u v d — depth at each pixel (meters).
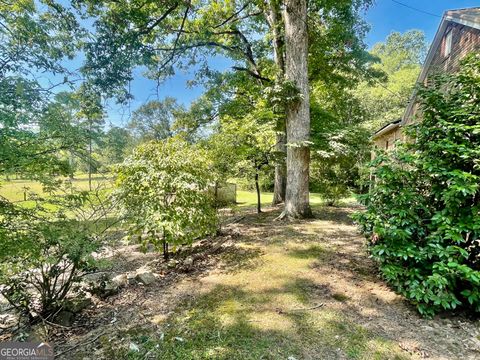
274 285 3.23
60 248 2.52
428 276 2.59
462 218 2.62
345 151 6.72
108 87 4.41
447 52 7.12
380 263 3.18
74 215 2.65
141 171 4.23
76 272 2.91
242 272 3.65
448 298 2.43
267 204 10.26
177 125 9.75
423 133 3.05
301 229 5.79
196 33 7.77
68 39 2.93
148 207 3.89
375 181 3.52
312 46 8.34
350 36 8.03
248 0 8.18
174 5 6.55
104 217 3.22
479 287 2.45
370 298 2.90
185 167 4.53
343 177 11.37
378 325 2.41
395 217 2.89
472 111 2.91
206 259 4.26
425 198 3.01
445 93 3.42
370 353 2.03
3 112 2.00
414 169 3.11
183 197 4.23
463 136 2.91
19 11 2.36
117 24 5.64
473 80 2.97
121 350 2.12
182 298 2.99
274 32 8.52
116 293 3.18
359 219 3.28
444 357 1.99
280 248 4.57
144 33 6.70
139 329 2.41
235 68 9.18
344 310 2.66
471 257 2.72
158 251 4.41
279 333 2.29
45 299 2.64
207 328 2.39
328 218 6.89
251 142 7.85
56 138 2.32
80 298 2.86
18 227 2.20
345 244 4.76
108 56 4.79
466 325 2.42
